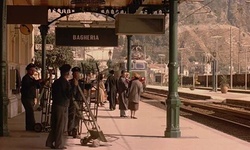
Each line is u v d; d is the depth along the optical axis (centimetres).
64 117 1271
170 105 1516
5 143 1347
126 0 2544
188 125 1947
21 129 1692
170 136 1518
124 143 1377
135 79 2209
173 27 1521
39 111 2398
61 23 2816
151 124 1945
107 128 1780
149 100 4291
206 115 2634
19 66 2416
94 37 2791
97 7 2831
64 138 1484
